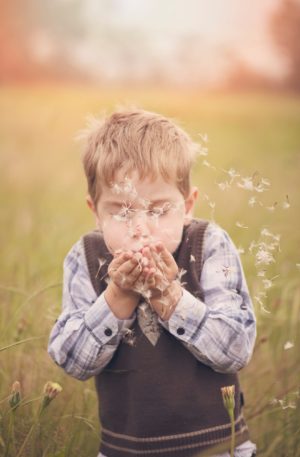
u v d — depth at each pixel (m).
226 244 1.93
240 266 1.95
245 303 1.92
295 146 8.84
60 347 1.87
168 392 1.82
